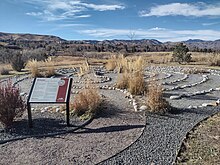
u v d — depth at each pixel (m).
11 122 5.94
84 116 6.60
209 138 4.99
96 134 5.47
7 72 18.03
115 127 5.85
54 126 5.97
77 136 5.40
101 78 14.56
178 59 25.45
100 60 29.69
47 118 6.57
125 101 8.36
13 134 5.52
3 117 5.82
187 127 5.70
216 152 4.36
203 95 9.49
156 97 7.12
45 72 16.66
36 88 6.00
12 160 4.34
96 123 6.18
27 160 4.33
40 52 30.17
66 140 5.19
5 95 5.93
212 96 9.28
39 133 5.56
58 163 4.20
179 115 6.63
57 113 6.98
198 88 11.14
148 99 7.37
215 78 14.21
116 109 7.32
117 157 4.35
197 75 15.87
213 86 11.63
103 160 4.25
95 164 4.12
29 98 5.86
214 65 21.80
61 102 5.86
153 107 6.95
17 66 19.86
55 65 24.02
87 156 4.42
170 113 6.81
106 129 5.75
